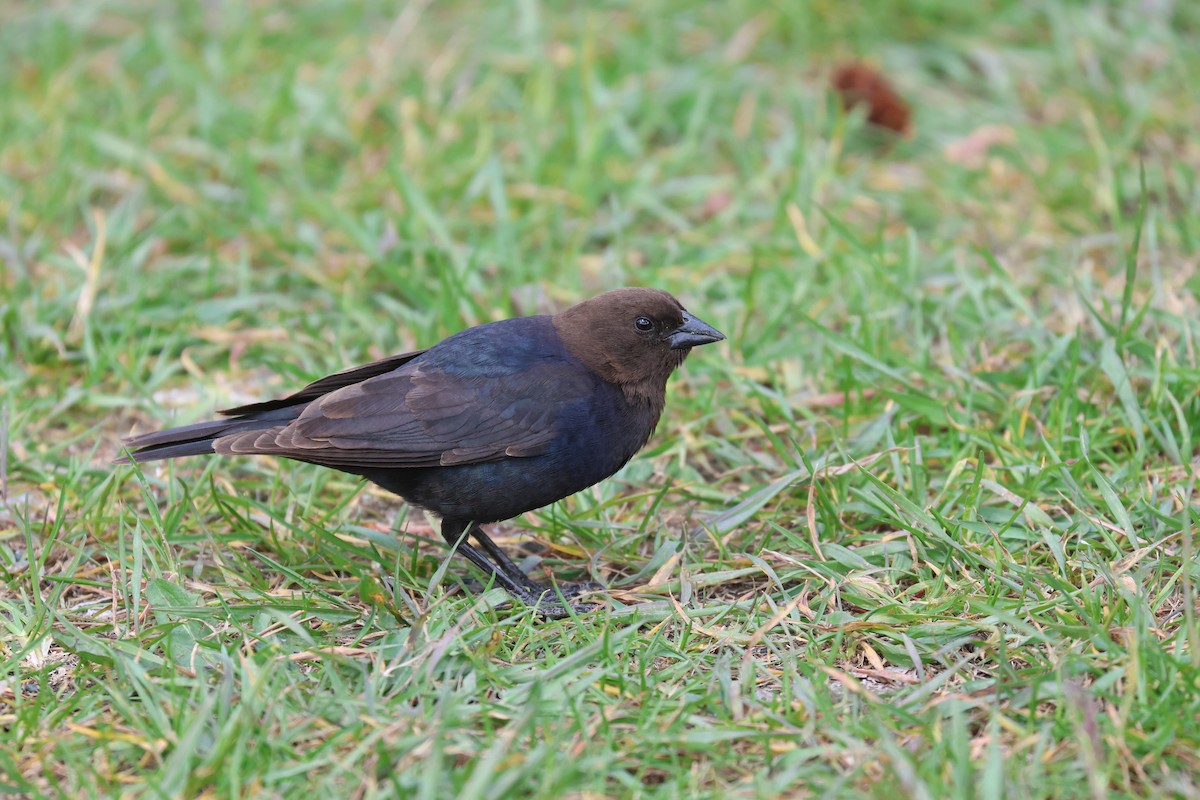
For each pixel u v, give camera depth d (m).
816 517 9.86
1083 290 12.31
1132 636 7.65
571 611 8.69
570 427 9.44
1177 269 13.09
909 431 10.49
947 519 9.38
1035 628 8.26
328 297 13.23
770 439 10.66
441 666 8.21
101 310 12.86
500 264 13.62
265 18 17.75
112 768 7.40
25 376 12.02
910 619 8.53
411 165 14.94
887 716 7.53
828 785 7.02
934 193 14.82
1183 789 6.86
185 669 8.24
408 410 9.35
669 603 9.01
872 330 12.15
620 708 7.72
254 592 9.16
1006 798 6.81
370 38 17.41
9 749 7.52
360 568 9.59
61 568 9.80
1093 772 6.78
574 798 7.02
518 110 15.96
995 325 12.14
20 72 17.05
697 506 10.52
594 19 17.38
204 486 10.57
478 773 6.80
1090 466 9.53
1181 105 15.92
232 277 13.48
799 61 16.78
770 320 12.45
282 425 9.52
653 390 9.91
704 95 15.65
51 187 14.52
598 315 9.66
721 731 7.42
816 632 8.56
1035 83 16.59
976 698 7.68
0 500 10.53
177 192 14.47
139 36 17.41
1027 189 14.86
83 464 10.62
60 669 8.52
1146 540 9.18
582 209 14.45
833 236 13.66
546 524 10.66
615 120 15.42
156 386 12.09
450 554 9.07
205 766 7.11
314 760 7.21
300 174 14.73
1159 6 17.45
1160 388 10.64
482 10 17.75
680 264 13.75
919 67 17.03
